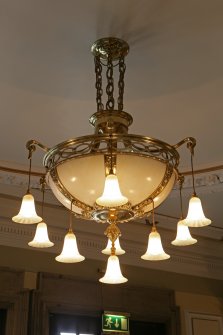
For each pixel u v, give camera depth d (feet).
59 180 7.30
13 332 13.66
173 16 7.97
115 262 8.70
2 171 13.00
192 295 17.47
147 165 7.04
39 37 8.41
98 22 8.08
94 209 7.20
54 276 14.98
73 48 8.67
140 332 16.34
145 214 7.62
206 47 8.68
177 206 15.29
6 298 13.97
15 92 9.94
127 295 16.11
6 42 8.53
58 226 15.43
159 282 16.99
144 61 9.00
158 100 10.21
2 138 11.61
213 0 7.66
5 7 7.77
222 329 17.51
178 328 16.53
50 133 11.43
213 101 10.26
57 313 14.84
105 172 6.93
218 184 13.52
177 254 17.62
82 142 7.12
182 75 9.43
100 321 15.62
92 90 9.84
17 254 14.73
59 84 9.68
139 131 11.35
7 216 14.65
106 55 8.75
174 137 11.59
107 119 7.72
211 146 12.01
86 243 15.98
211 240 18.03
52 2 7.68
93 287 15.58
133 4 7.73
